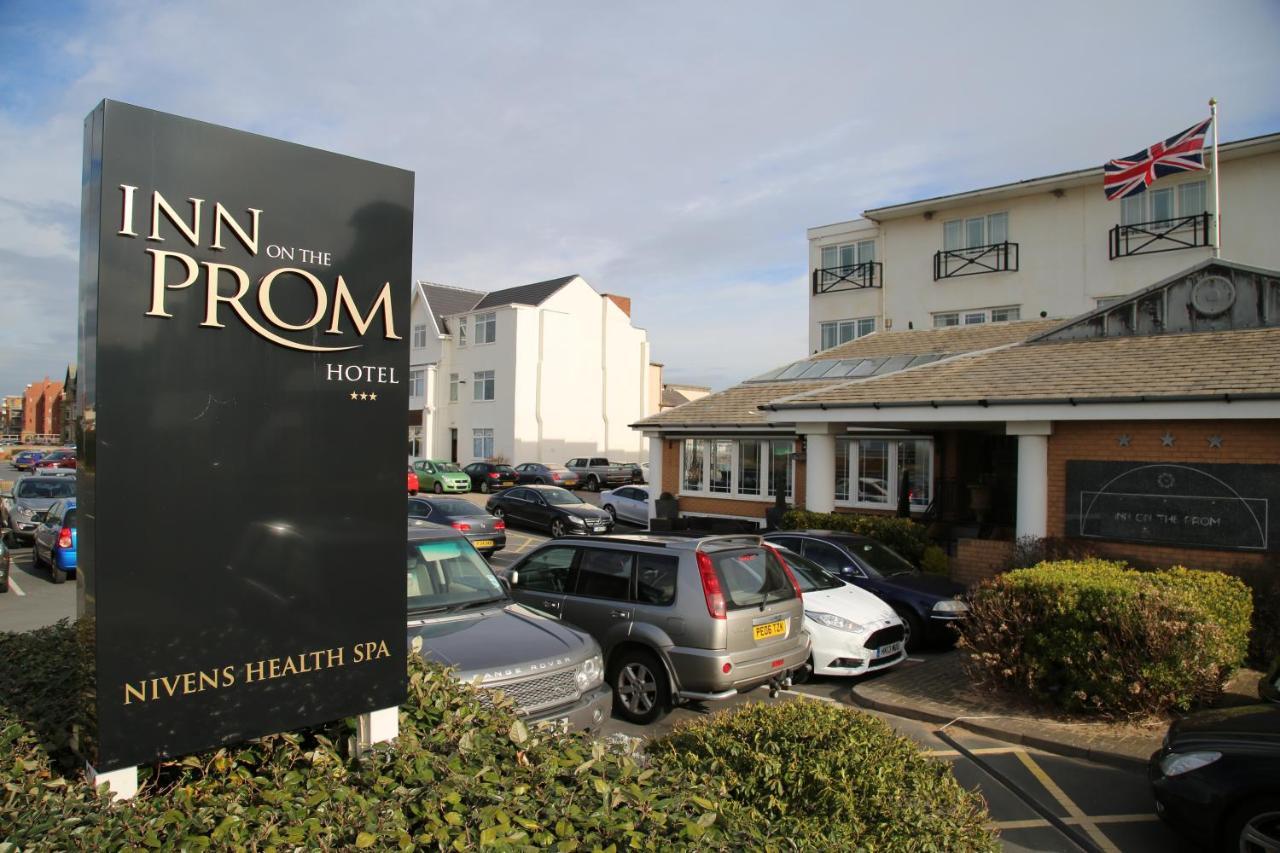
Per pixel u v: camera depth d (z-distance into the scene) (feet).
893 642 29.09
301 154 10.11
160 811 8.64
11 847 7.68
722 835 9.06
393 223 10.93
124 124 8.77
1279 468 33.30
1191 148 58.54
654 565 24.16
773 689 24.63
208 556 9.32
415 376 160.76
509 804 8.91
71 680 12.88
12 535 61.77
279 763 9.94
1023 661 24.43
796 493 65.36
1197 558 34.94
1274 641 29.30
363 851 8.03
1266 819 13.98
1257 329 39.63
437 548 23.12
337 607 10.34
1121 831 16.75
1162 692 22.35
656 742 13.96
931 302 94.58
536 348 144.66
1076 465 38.58
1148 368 38.63
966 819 11.23
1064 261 86.17
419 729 11.25
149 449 8.91
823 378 68.64
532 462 132.77
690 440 76.74
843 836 10.12
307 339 10.11
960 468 61.93
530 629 19.95
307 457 10.11
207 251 9.32
